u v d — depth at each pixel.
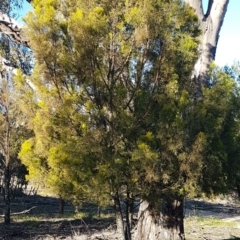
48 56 5.92
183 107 6.30
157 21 6.18
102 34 5.98
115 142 6.08
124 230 6.53
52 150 5.86
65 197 6.20
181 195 6.46
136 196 6.36
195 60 6.66
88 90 6.16
